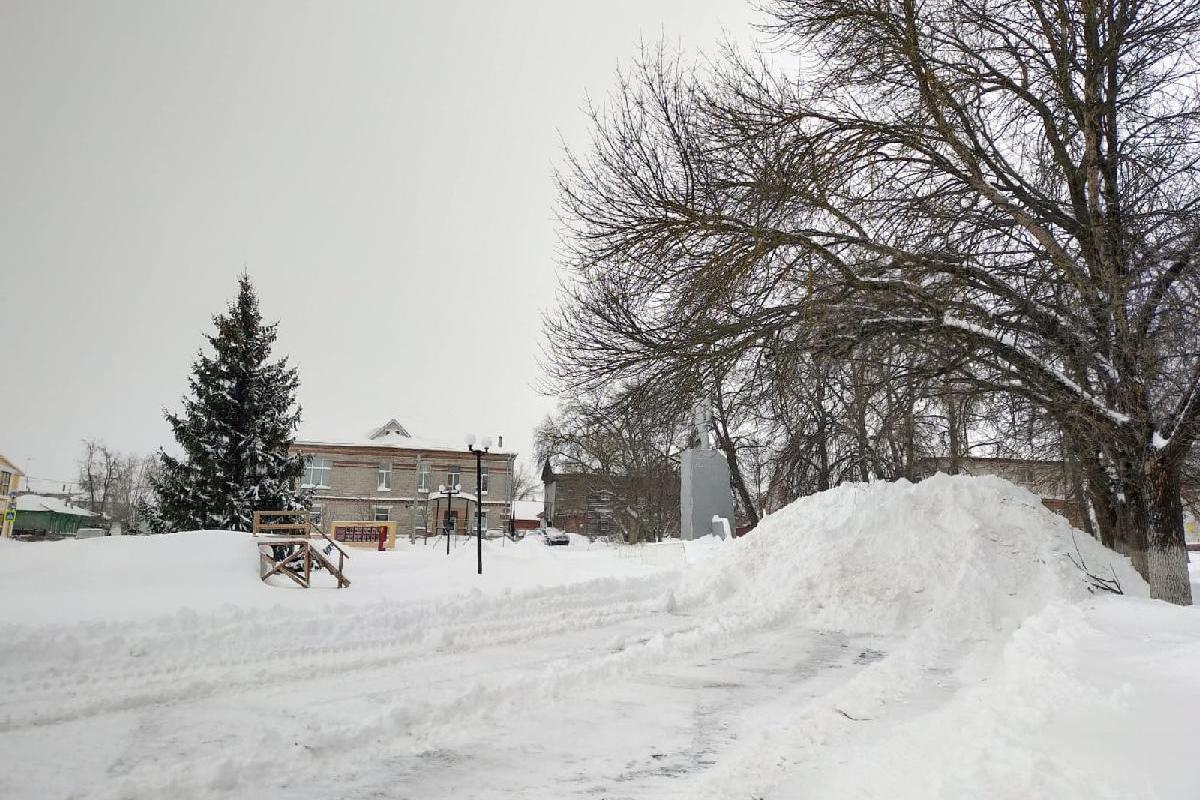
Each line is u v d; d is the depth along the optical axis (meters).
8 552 12.75
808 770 4.97
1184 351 11.50
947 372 12.58
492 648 9.46
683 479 23.92
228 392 28.52
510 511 60.59
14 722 5.98
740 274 12.82
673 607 13.23
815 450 20.45
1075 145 13.78
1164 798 2.95
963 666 8.73
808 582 13.35
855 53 13.30
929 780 3.96
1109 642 7.05
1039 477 20.67
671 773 5.06
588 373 14.59
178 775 4.82
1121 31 11.95
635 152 13.63
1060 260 12.31
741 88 13.91
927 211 13.27
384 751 5.50
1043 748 3.92
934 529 13.80
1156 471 11.54
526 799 4.59
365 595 12.90
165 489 27.20
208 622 9.68
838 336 12.38
